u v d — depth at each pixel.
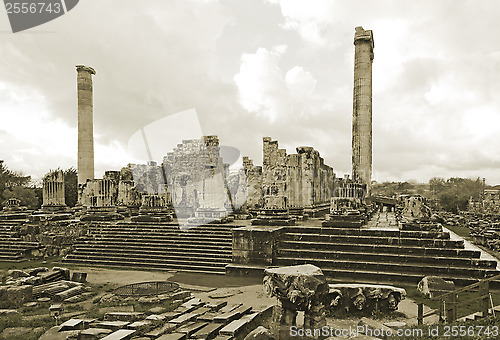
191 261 19.14
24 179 55.41
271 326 9.13
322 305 8.95
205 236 21.45
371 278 14.79
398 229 16.98
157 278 17.05
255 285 15.34
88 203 30.64
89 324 9.69
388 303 10.77
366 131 29.61
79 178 37.44
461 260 14.57
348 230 17.30
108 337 8.37
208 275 17.48
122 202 33.97
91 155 38.25
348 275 15.09
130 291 13.59
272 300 12.94
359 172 29.62
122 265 20.27
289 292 8.52
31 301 13.29
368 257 15.80
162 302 12.33
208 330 9.27
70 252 22.84
